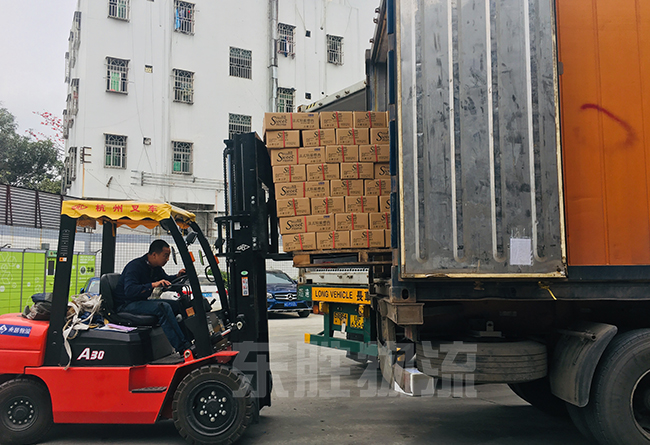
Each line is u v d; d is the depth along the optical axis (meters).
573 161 3.90
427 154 3.75
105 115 22.73
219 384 4.26
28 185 28.77
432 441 4.44
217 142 25.14
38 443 4.46
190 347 4.70
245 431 4.76
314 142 4.50
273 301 15.64
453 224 3.70
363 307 6.53
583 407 3.98
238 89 26.00
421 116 3.77
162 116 23.88
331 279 7.23
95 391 4.30
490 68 3.75
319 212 4.43
